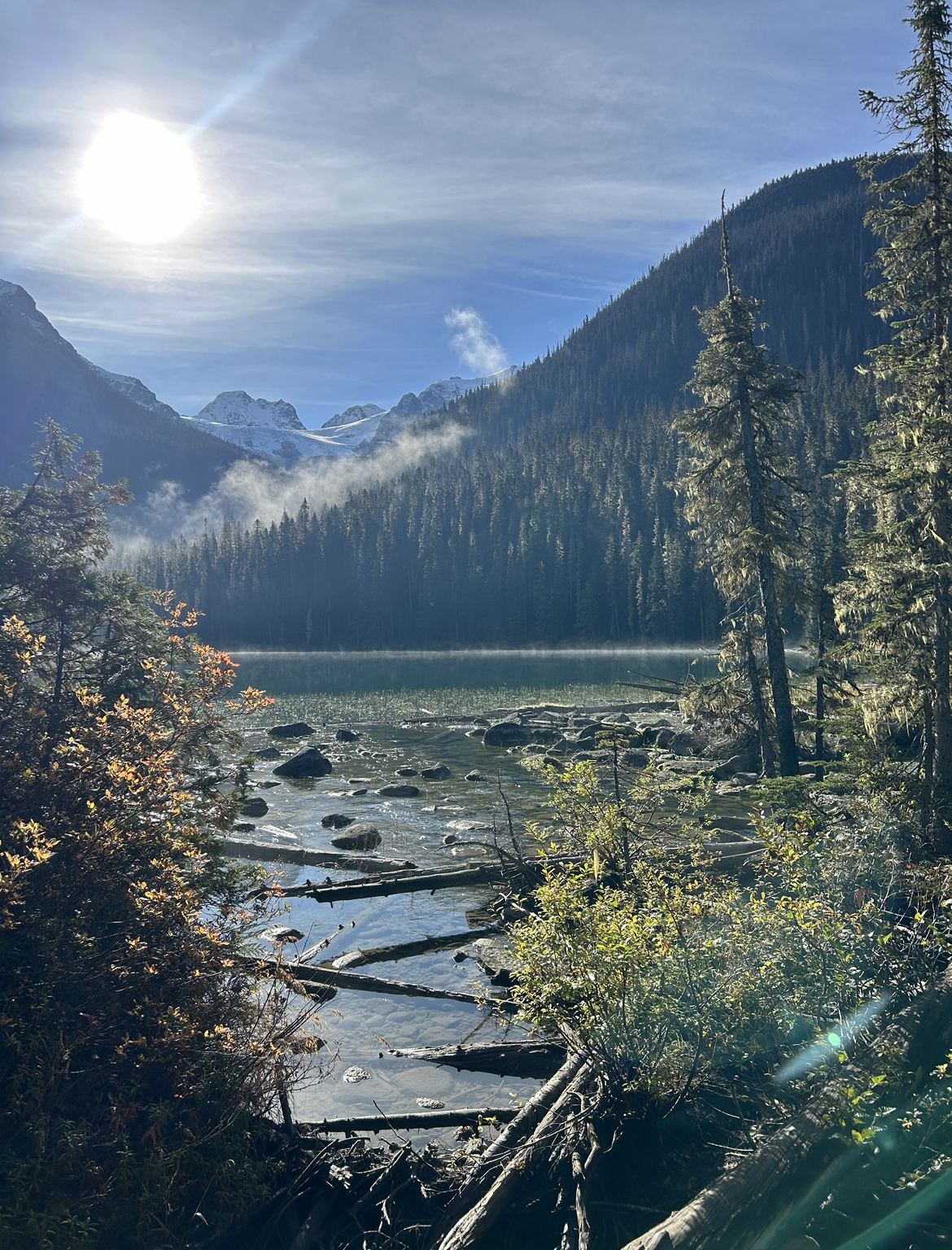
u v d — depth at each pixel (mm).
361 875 15266
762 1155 5379
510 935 8219
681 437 22797
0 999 5391
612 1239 5348
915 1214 5219
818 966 7188
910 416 14711
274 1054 6355
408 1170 6152
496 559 127438
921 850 9797
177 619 8898
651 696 51188
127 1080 5746
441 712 45156
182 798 7090
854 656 15000
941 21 14398
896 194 15133
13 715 7117
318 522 152250
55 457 8852
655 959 7312
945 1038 6715
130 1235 5035
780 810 13648
